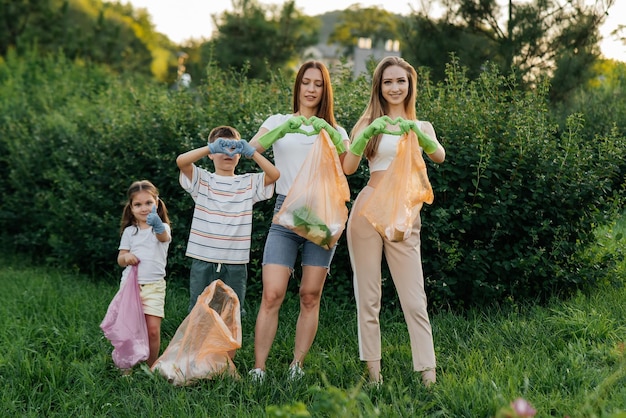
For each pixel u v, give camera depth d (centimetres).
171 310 581
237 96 724
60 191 843
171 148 693
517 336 495
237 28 2172
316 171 429
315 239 423
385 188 419
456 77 659
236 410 386
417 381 414
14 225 928
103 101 975
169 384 421
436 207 582
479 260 564
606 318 506
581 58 1159
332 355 466
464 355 469
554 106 1166
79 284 704
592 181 588
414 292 428
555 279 579
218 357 434
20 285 704
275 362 479
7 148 984
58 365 454
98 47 2434
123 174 716
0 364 456
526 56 1174
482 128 590
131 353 440
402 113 449
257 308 599
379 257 432
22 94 1235
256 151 440
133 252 457
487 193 581
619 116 1081
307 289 443
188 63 2183
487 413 364
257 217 612
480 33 1202
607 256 609
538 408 362
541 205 586
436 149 432
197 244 452
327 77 460
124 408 399
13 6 2348
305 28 2244
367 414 340
